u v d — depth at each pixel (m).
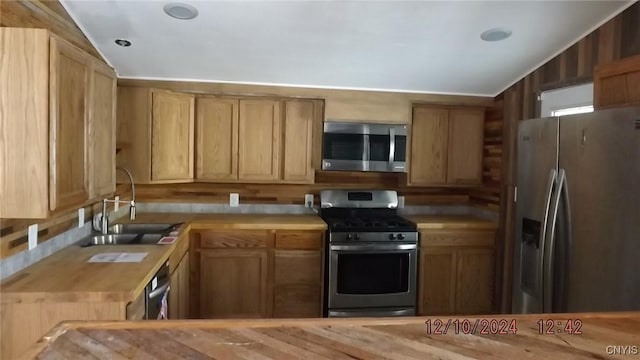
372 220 3.56
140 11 2.33
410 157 3.73
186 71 3.20
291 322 1.18
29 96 1.58
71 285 1.71
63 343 1.02
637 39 2.26
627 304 1.68
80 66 1.85
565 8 2.34
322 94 3.51
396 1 2.25
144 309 1.91
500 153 3.58
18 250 1.87
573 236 1.96
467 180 3.81
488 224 3.54
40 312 1.63
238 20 2.44
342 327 1.15
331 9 2.33
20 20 1.80
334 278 3.28
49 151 1.59
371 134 3.55
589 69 2.61
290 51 2.87
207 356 0.96
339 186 3.94
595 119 1.83
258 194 3.81
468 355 0.99
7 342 1.62
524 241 2.31
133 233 2.95
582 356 1.00
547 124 2.14
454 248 3.54
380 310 3.37
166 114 3.18
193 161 3.42
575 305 1.94
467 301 3.57
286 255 3.29
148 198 3.67
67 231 2.39
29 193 1.59
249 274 3.26
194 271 3.20
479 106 3.78
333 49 2.85
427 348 1.03
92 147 1.99
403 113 3.62
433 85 3.51
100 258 2.12
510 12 2.38
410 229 3.38
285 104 3.54
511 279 3.36
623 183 1.71
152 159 3.09
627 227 1.69
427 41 2.73
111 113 2.27
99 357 0.95
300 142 3.57
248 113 3.49
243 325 1.15
